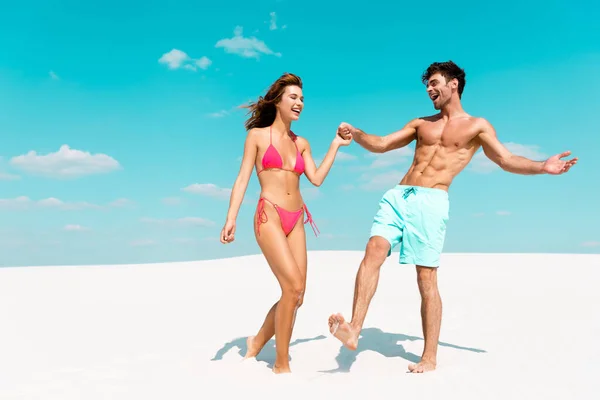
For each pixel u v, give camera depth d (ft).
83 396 14.76
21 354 20.88
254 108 18.48
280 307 17.19
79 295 36.65
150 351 21.16
